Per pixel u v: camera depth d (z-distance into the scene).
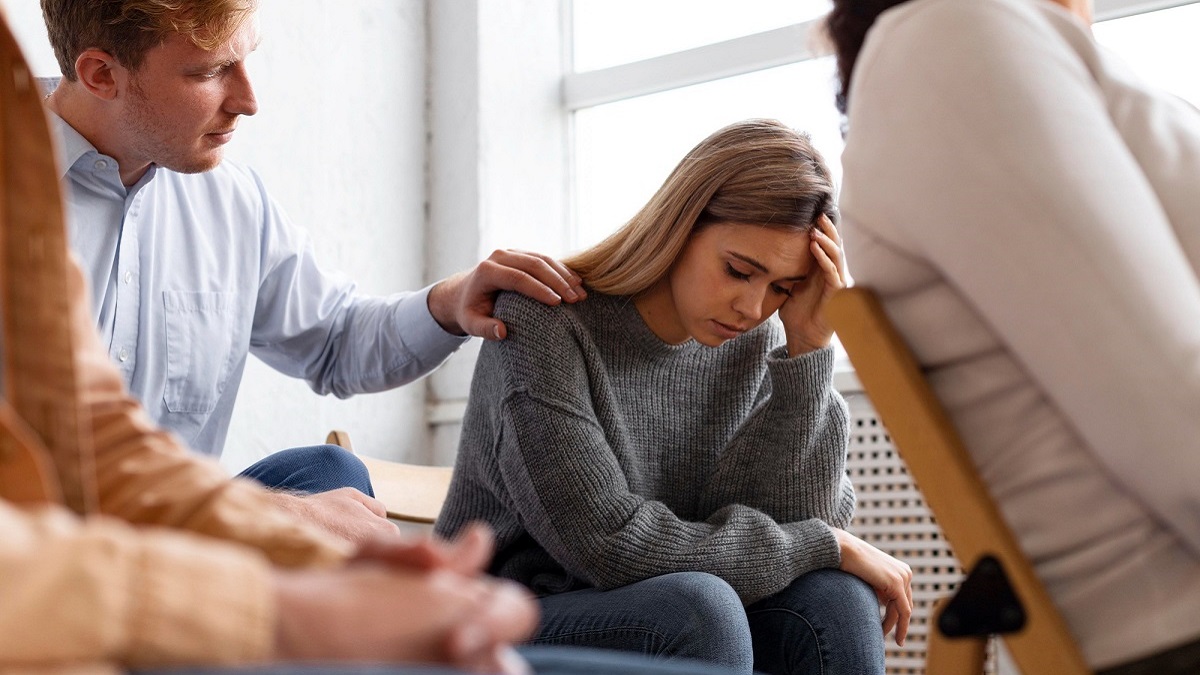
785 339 1.69
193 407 1.79
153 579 0.40
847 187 0.75
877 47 0.75
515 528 1.48
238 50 1.57
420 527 2.45
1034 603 0.66
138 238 1.71
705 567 1.38
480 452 1.52
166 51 1.52
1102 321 0.64
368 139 2.75
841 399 1.60
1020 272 0.66
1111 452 0.65
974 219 0.67
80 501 0.53
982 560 0.68
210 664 0.40
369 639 0.44
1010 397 0.71
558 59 3.01
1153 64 2.26
